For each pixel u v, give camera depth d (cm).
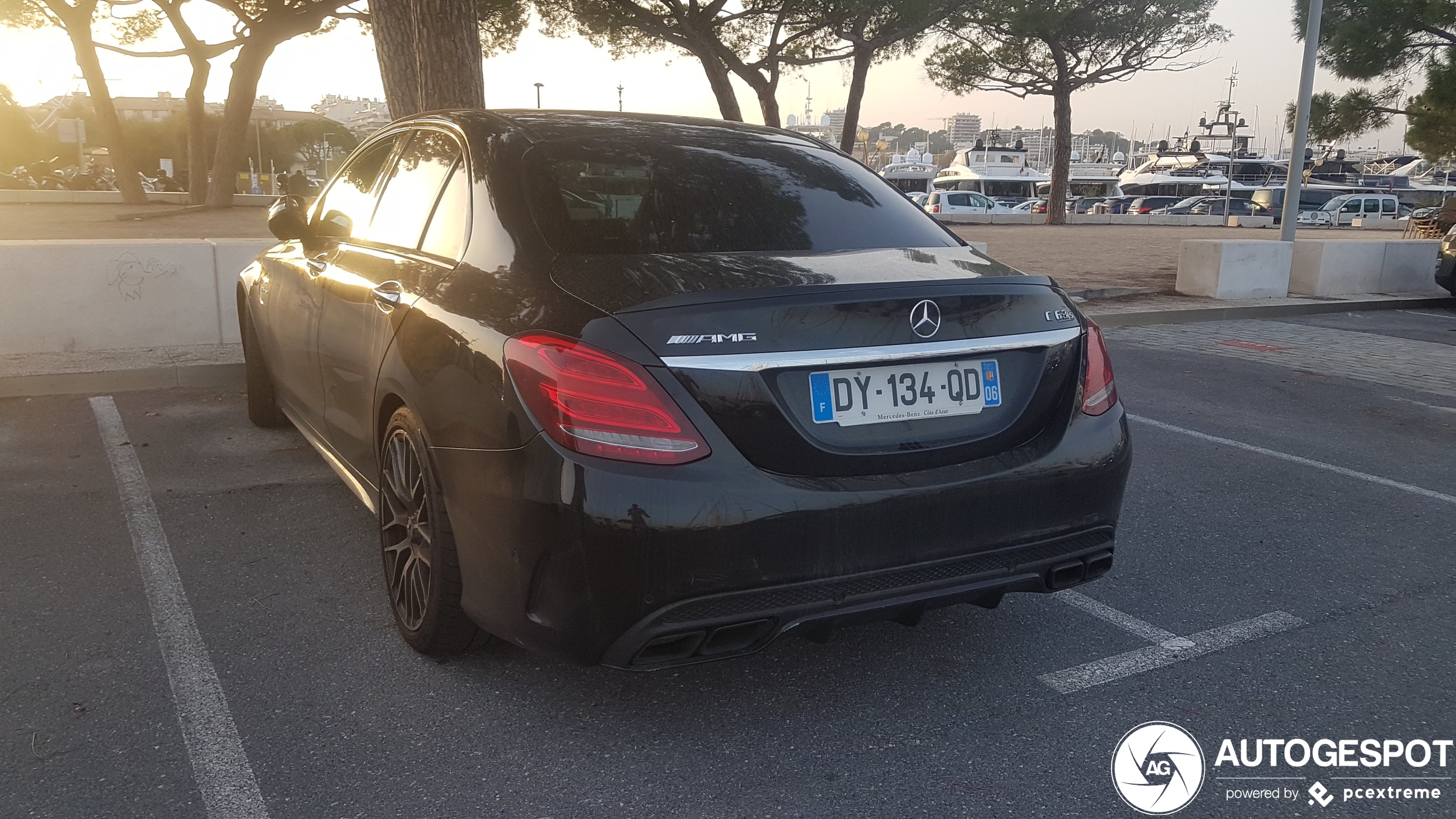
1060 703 285
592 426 223
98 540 386
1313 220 4178
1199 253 1231
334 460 386
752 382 229
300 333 397
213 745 253
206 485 453
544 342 232
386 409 303
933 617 339
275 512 420
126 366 634
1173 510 461
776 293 237
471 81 780
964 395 254
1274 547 415
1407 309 1267
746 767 250
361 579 355
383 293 305
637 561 222
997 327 260
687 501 222
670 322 228
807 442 234
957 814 234
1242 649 321
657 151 318
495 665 295
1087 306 1134
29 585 344
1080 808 237
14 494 436
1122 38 3322
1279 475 520
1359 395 722
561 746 256
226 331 714
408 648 305
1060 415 270
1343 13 1952
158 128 7838
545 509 227
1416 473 529
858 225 306
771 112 2092
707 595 227
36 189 4200
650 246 270
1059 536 266
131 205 3017
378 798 234
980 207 4347
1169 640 326
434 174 330
